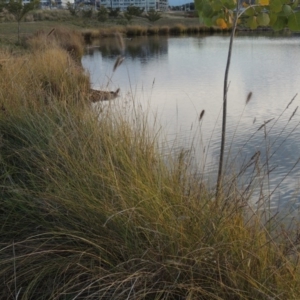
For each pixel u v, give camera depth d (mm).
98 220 3031
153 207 2980
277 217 3328
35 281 2680
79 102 5531
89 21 59594
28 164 4109
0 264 2877
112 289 2648
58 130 4457
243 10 3154
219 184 3246
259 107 12430
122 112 5246
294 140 8672
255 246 2719
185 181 3441
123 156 3820
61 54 12414
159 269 2592
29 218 3354
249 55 28922
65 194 3299
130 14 65688
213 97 14211
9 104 5594
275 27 3150
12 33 32156
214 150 7770
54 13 60812
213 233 2768
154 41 43938
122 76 19484
